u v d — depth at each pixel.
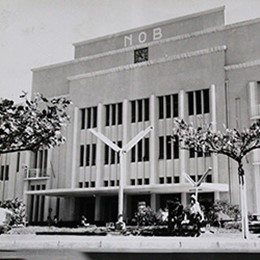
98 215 36.97
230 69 34.25
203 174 31.47
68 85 42.81
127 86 38.31
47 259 8.72
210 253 9.65
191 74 35.47
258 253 9.70
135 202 36.38
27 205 41.16
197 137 16.92
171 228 17.44
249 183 31.55
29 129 12.61
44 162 41.69
